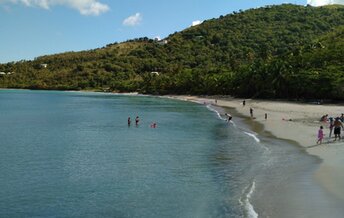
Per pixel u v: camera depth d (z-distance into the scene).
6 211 24.50
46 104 150.88
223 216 22.41
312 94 124.88
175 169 35.19
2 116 100.88
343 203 22.73
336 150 39.66
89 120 88.12
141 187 29.52
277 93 138.12
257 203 23.66
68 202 26.20
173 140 54.06
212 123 76.06
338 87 114.06
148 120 84.31
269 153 40.50
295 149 41.94
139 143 52.03
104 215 23.59
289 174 30.38
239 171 33.16
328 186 26.27
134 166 37.06
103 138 57.84
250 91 153.12
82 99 189.00
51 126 76.25
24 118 95.00
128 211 24.17
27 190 29.14
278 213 21.62
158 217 22.97
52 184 30.86
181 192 27.81
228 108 115.81
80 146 50.28
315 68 130.50
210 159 39.16
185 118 88.06
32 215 23.81
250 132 58.88
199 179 31.25
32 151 46.69
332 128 52.50
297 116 78.56
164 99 182.75
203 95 186.25
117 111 113.31
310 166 32.66
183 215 23.09
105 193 28.14
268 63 153.12
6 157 42.62
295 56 146.00
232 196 26.08
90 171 35.31
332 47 144.25
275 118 76.69
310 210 21.77
